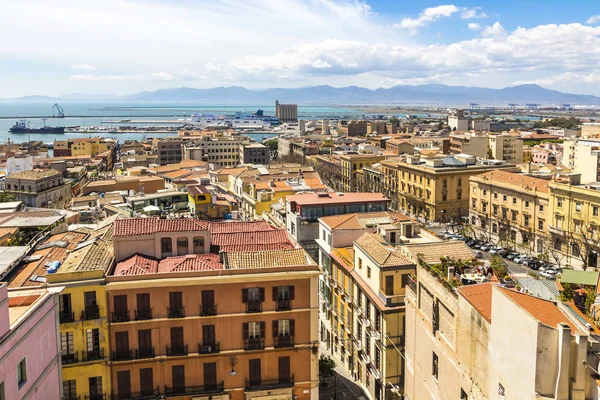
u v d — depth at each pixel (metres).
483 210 150.75
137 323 46.97
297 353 50.25
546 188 128.50
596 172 143.75
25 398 32.12
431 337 42.56
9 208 79.31
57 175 144.88
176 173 180.75
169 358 47.69
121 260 52.03
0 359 29.00
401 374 58.06
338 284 74.38
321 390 66.06
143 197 111.94
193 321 48.03
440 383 40.53
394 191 193.25
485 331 32.78
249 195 127.88
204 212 102.88
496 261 44.56
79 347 45.78
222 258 51.53
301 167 175.00
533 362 27.00
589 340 26.83
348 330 70.69
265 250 54.75
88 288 45.72
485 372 32.69
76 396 45.94
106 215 102.12
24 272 48.22
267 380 49.81
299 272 49.72
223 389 48.94
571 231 118.25
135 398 47.31
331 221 79.19
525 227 134.75
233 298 48.75
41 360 34.81
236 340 49.06
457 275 41.28
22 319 32.03
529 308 29.69
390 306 57.53
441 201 167.88
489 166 172.88
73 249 53.34
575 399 26.39
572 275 41.50
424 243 62.84
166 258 52.41
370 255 61.41
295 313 49.88
